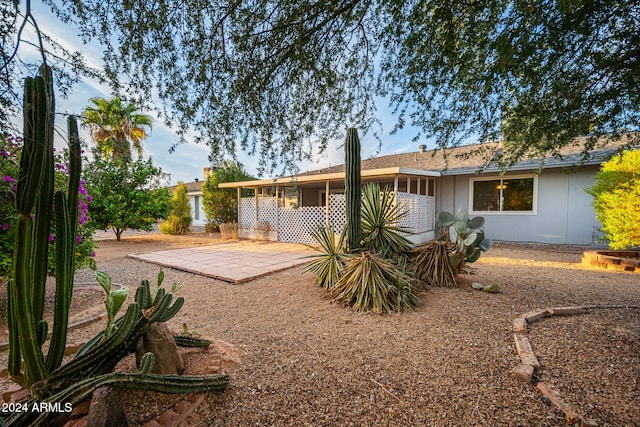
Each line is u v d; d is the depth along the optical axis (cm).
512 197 927
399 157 1353
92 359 163
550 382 191
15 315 148
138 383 146
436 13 220
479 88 267
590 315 314
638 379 191
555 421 158
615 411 161
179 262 654
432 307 346
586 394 177
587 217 819
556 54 225
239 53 230
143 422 158
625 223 555
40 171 131
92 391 140
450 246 456
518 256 716
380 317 319
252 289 449
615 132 295
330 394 186
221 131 252
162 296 204
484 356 230
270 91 262
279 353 241
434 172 958
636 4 190
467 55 241
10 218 283
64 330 163
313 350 246
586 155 322
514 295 390
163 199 1088
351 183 421
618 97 251
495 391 186
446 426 157
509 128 289
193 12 198
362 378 204
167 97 217
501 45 209
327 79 272
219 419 162
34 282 151
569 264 614
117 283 487
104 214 975
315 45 246
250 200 1174
